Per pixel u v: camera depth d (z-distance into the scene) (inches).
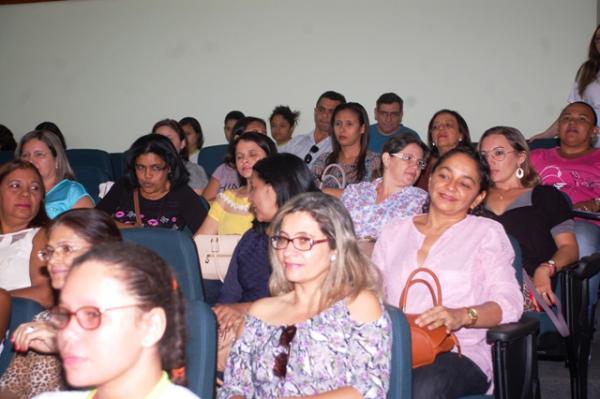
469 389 88.4
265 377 72.2
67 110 279.6
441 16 245.8
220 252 123.9
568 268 116.1
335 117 171.6
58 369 78.6
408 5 248.2
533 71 240.2
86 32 276.1
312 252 73.3
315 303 74.4
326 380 70.5
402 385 73.3
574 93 196.5
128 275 49.1
